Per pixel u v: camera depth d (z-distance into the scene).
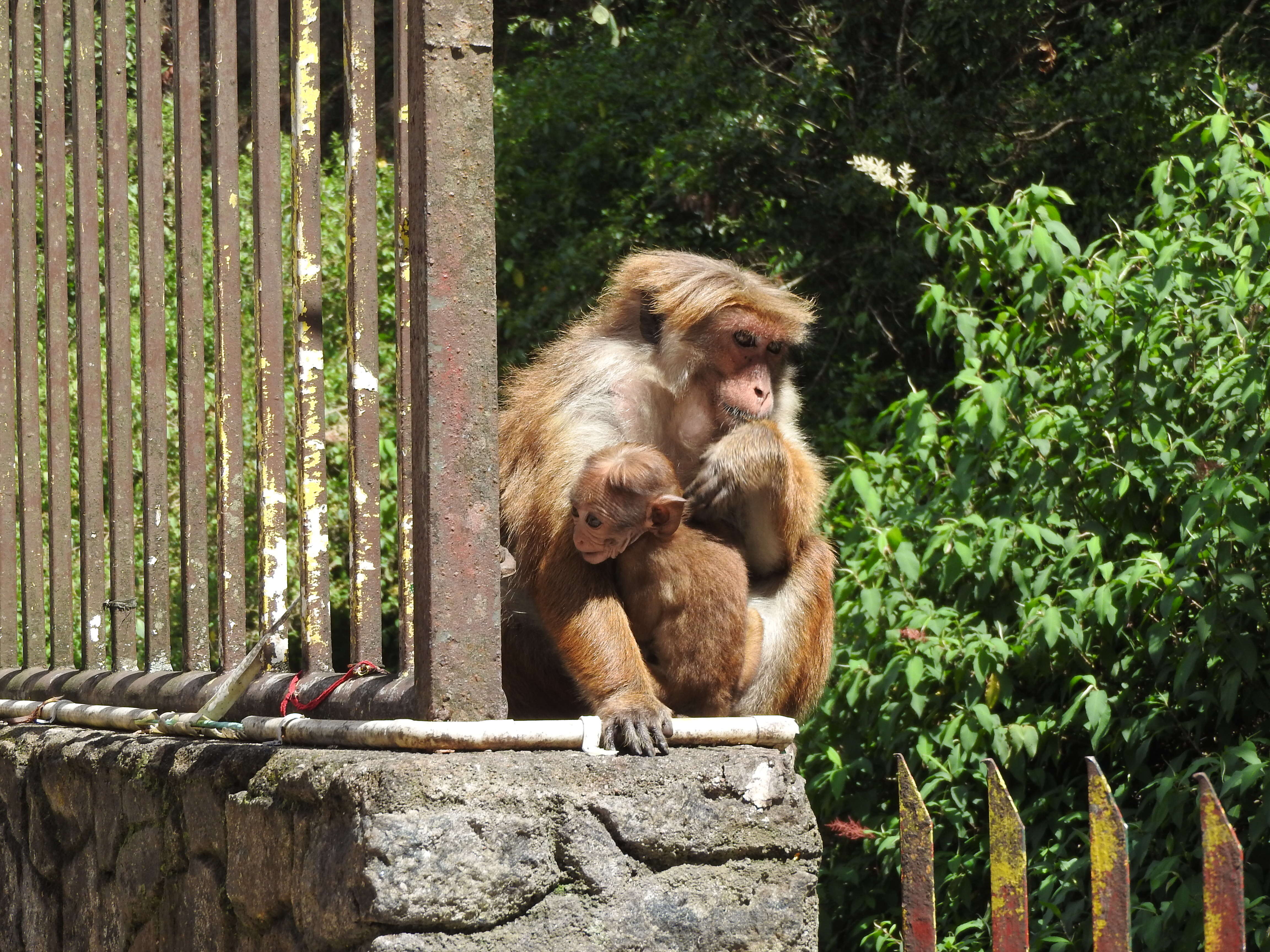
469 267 4.89
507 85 24.91
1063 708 11.02
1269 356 9.61
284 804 4.85
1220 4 20.25
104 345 10.46
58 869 6.62
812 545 7.12
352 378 5.58
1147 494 10.89
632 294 7.31
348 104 5.58
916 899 4.00
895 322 21.44
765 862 4.86
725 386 7.05
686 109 23.00
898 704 11.02
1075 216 20.89
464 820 4.41
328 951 4.53
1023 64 21.58
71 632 7.59
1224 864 3.44
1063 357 11.01
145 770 5.87
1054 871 10.41
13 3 8.20
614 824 4.62
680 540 6.25
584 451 6.61
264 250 5.91
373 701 5.16
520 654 6.97
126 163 7.04
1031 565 11.11
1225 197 11.01
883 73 22.33
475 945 4.38
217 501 6.16
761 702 6.83
